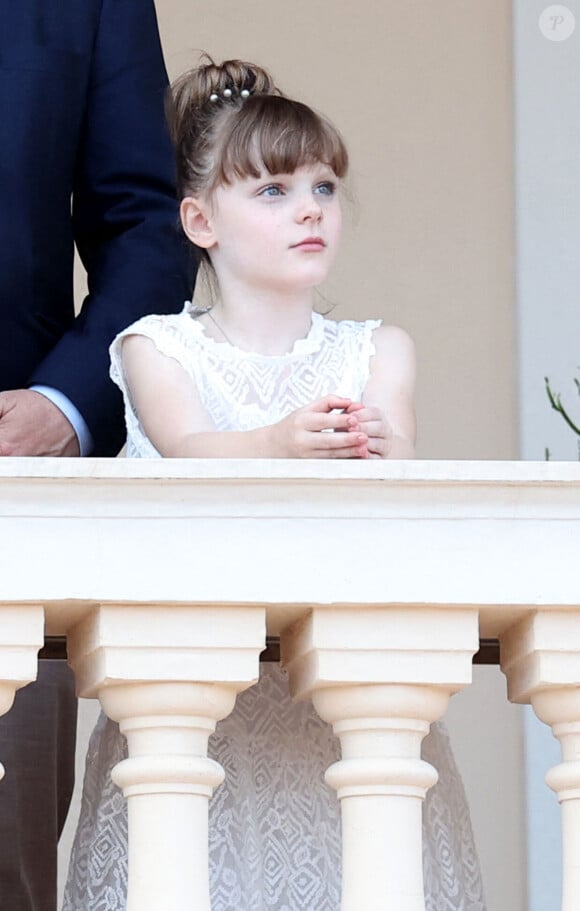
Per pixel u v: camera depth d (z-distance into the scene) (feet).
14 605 18.62
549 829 47.50
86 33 31.83
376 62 53.57
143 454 27.68
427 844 23.88
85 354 29.94
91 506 18.71
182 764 18.71
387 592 18.97
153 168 32.32
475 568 19.13
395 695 19.19
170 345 27.40
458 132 53.16
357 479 18.89
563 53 51.19
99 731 24.35
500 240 52.47
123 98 32.37
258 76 28.89
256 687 24.41
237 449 24.53
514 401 51.42
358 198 52.75
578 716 19.58
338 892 23.52
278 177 27.07
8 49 30.89
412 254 52.65
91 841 23.45
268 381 27.48
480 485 19.15
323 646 19.06
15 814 28.84
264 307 27.73
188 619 18.90
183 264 31.83
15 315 30.04
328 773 19.27
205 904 18.57
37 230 30.32
